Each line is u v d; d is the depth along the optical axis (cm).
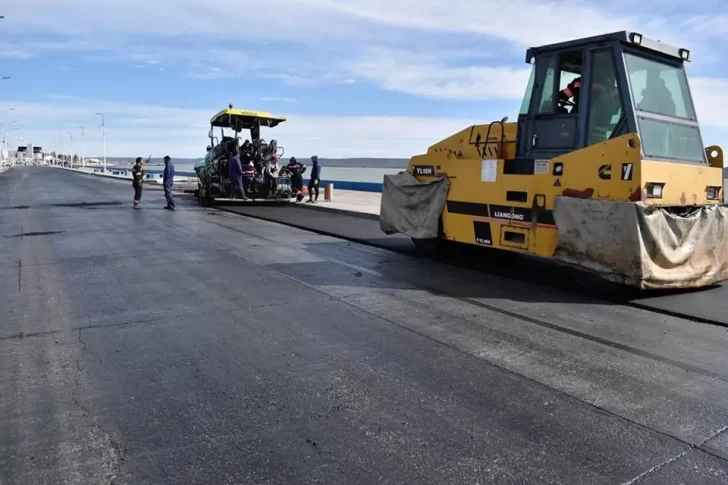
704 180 692
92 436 326
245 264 851
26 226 1301
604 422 348
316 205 1902
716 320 558
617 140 624
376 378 414
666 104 697
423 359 454
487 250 920
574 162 666
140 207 1856
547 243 699
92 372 422
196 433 330
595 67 676
